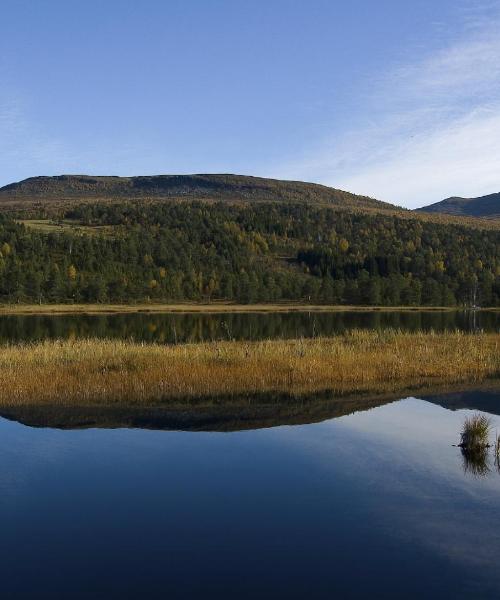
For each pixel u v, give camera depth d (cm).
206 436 1476
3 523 922
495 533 884
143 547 841
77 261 13138
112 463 1238
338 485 1091
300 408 1833
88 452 1323
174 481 1114
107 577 760
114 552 827
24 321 6806
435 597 703
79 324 6322
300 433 1505
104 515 956
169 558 807
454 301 12219
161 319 7425
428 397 1995
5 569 780
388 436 1466
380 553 820
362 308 11019
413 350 2892
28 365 2377
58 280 10738
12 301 10094
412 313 9500
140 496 1037
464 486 1085
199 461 1247
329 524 914
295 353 2695
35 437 1468
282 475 1151
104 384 2106
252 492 1057
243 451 1329
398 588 724
